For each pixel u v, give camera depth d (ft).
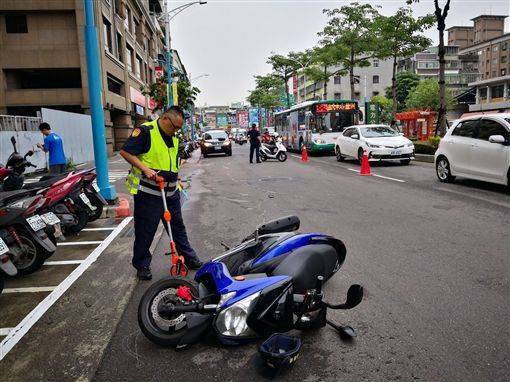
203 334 11.37
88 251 20.86
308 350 11.25
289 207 30.17
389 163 59.62
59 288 16.16
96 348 11.76
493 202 28.96
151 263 18.71
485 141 33.88
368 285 15.19
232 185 43.47
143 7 142.41
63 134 67.92
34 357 11.41
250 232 23.61
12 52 85.56
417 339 11.51
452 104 240.12
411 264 17.21
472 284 14.98
